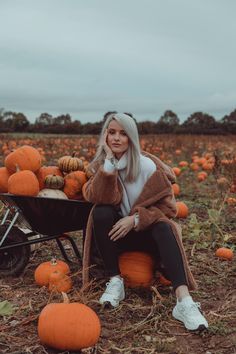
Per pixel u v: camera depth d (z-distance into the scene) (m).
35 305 3.88
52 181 4.44
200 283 4.55
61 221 4.32
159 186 3.93
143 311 3.84
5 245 4.46
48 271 4.20
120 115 3.92
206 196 9.28
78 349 3.13
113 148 3.91
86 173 4.48
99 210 3.91
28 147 4.53
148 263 4.16
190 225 6.28
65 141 24.00
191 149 21.06
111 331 3.49
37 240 4.49
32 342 3.28
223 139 31.11
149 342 3.33
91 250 4.27
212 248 5.79
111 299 3.85
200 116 46.94
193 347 3.28
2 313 3.41
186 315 3.51
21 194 4.19
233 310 3.89
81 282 4.42
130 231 4.03
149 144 20.84
